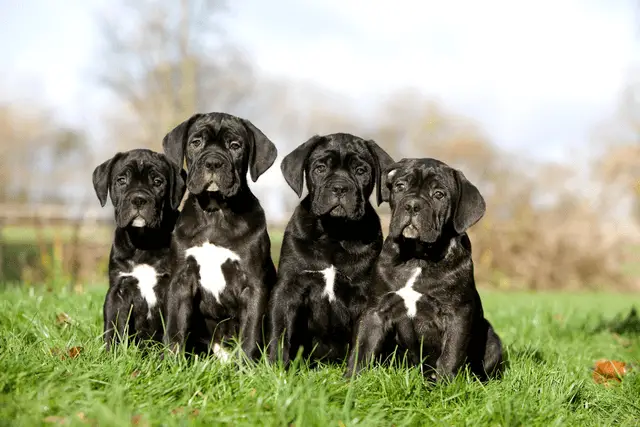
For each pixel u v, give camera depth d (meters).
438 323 5.43
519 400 4.24
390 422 3.88
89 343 5.13
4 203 24.94
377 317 5.49
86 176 33.62
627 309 13.16
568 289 20.12
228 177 5.72
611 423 4.41
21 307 6.71
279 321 5.75
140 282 5.99
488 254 19.92
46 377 3.90
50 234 15.06
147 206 5.82
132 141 31.39
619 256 20.55
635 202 25.22
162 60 26.41
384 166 6.19
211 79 27.89
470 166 32.44
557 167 23.02
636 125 25.73
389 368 4.75
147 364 4.41
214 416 3.66
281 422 3.53
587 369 6.15
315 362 5.94
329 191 5.70
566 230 20.61
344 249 5.80
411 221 5.27
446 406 4.33
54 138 37.66
